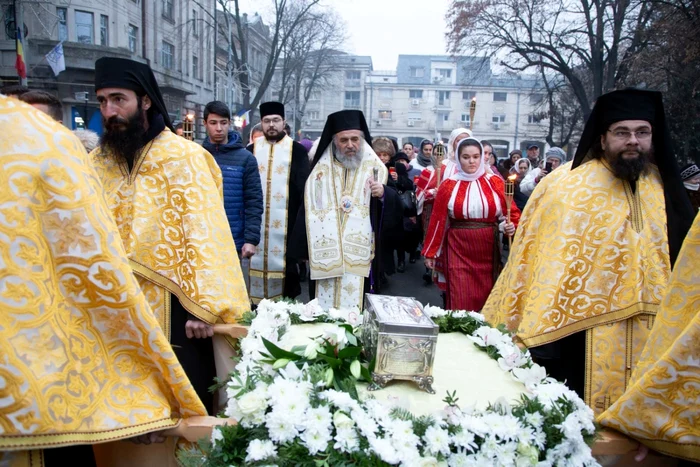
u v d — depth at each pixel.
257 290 5.50
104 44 27.36
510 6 24.72
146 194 3.10
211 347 3.22
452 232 4.86
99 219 1.79
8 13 23.56
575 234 3.06
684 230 2.97
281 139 5.56
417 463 1.74
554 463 1.90
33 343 1.63
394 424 1.82
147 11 30.25
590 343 2.97
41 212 1.68
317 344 2.18
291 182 5.50
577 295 2.99
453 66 67.81
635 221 3.04
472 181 4.83
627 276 2.97
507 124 64.94
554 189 3.23
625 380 2.95
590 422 1.98
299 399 1.85
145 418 1.92
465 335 2.81
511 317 3.37
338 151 4.52
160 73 31.48
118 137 3.08
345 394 1.90
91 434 1.76
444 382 2.23
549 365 3.48
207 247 3.07
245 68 30.59
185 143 3.23
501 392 2.17
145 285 3.05
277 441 1.81
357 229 4.43
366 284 4.53
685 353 1.92
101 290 1.80
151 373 1.99
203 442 1.95
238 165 4.84
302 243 4.54
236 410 1.90
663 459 2.22
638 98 3.00
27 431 1.59
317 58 44.81
